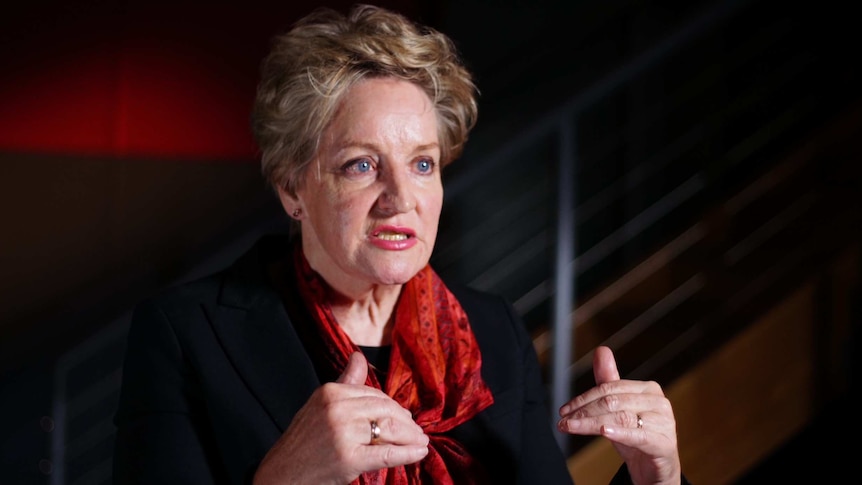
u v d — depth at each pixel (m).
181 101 4.97
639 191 5.53
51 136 4.76
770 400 3.36
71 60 4.77
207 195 5.03
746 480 4.31
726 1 3.24
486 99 5.36
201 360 1.61
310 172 1.58
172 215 4.97
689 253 4.42
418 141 1.55
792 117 5.40
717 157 5.62
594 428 1.48
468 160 5.35
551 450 1.83
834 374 3.44
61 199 4.79
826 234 3.92
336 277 1.67
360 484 1.54
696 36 3.24
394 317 1.74
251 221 4.26
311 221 1.61
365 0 5.22
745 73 5.62
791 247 4.13
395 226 1.53
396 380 1.64
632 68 3.12
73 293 4.79
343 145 1.53
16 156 4.70
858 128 4.38
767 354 3.36
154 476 1.53
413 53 1.55
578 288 5.55
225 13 5.02
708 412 3.28
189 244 4.92
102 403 4.73
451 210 5.41
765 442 3.36
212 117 5.04
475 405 1.69
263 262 1.79
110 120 4.85
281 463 1.36
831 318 3.46
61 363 3.62
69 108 4.78
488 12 5.36
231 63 5.06
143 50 4.88
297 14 5.17
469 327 1.77
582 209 5.49
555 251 2.94
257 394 1.60
